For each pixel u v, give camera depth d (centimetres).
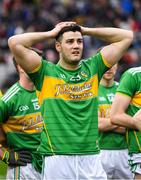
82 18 5119
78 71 1456
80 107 1438
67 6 5456
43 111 1448
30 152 1583
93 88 1462
